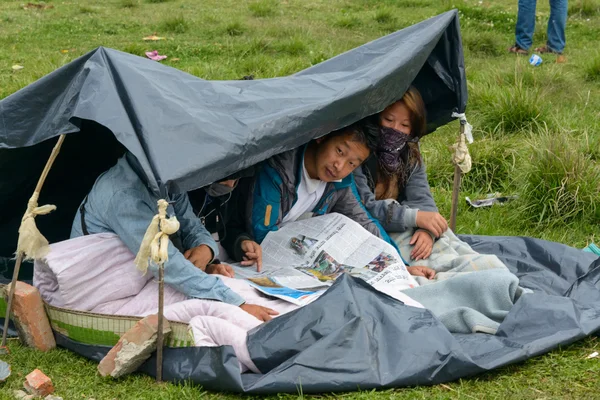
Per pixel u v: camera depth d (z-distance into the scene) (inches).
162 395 116.3
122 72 127.1
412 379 117.6
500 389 120.0
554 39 393.7
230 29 425.4
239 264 157.0
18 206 160.9
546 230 205.5
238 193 160.7
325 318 121.2
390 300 128.3
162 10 482.3
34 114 131.2
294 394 115.2
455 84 170.4
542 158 215.8
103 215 134.3
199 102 133.1
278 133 130.3
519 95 277.0
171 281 133.1
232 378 115.0
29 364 129.3
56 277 129.8
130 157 135.6
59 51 385.7
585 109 299.7
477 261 160.1
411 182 184.1
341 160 155.1
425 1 503.8
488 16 462.3
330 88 145.4
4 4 499.2
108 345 130.6
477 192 231.3
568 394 119.3
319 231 159.8
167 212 133.1
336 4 507.2
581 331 130.3
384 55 157.2
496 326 133.9
